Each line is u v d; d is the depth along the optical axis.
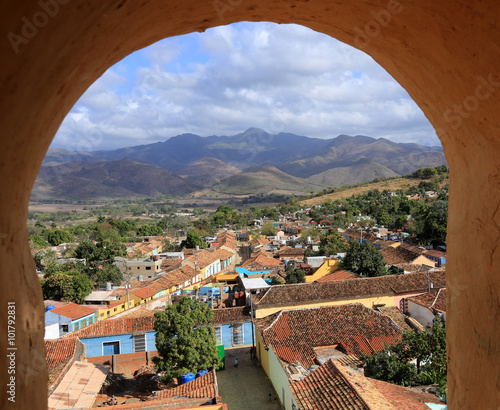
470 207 3.00
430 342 14.59
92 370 16.06
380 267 30.58
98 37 2.23
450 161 3.40
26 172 2.20
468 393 2.97
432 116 3.44
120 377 19.41
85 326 24.06
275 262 42.25
